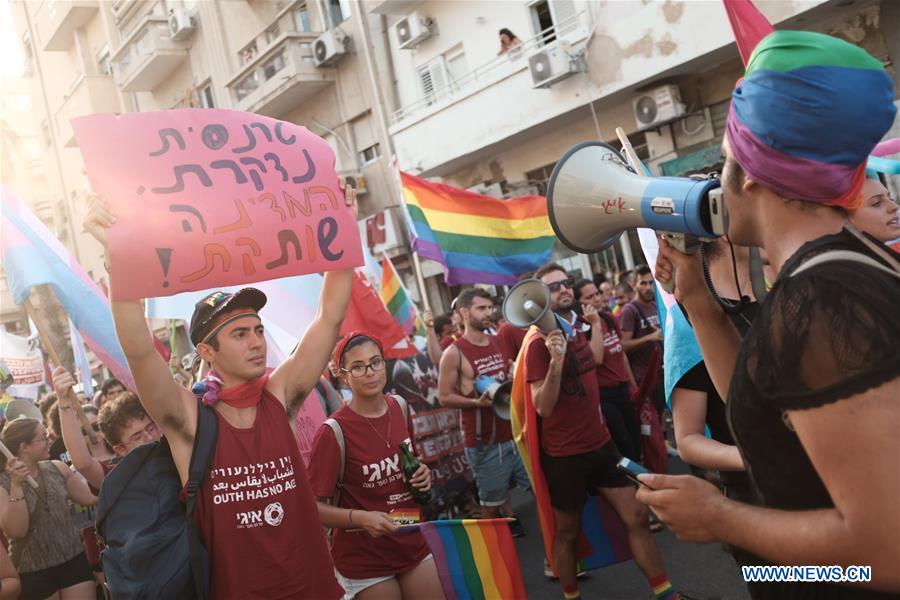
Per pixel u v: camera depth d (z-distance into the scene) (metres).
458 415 6.84
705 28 11.17
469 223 8.14
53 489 4.39
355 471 3.59
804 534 1.17
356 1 17.42
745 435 1.29
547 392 4.09
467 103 14.78
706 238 1.54
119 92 26.67
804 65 1.17
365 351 3.62
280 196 2.73
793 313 1.16
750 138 1.23
